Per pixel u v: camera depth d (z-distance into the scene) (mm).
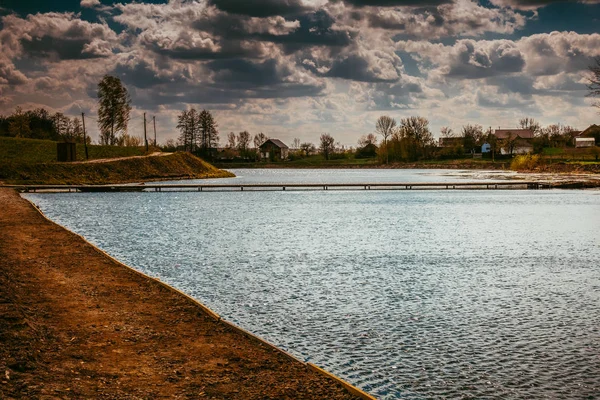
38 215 38719
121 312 14469
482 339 14359
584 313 16875
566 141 193250
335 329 15125
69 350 11336
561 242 31938
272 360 11391
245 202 60969
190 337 12672
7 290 15203
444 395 11031
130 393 9367
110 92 120938
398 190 79875
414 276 22172
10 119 147000
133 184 88438
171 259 25750
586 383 11617
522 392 11195
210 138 179000
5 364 9969
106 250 28406
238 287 20000
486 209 52875
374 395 11016
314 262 25141
